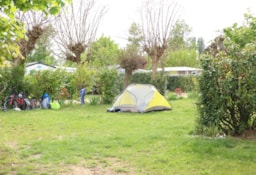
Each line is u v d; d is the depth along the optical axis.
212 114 7.11
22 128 8.62
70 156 5.50
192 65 38.94
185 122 9.55
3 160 5.25
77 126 8.93
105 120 10.16
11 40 4.92
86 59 24.89
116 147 6.18
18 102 13.52
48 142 6.62
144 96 12.80
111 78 16.67
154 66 26.97
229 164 4.96
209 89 7.03
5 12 4.40
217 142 6.38
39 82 14.70
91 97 16.89
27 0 4.10
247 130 7.25
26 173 4.58
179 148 6.00
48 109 13.77
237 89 6.75
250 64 6.56
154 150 5.91
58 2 4.11
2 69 13.67
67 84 16.88
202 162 5.08
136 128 8.54
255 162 5.07
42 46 33.69
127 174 4.61
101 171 4.75
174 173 4.58
